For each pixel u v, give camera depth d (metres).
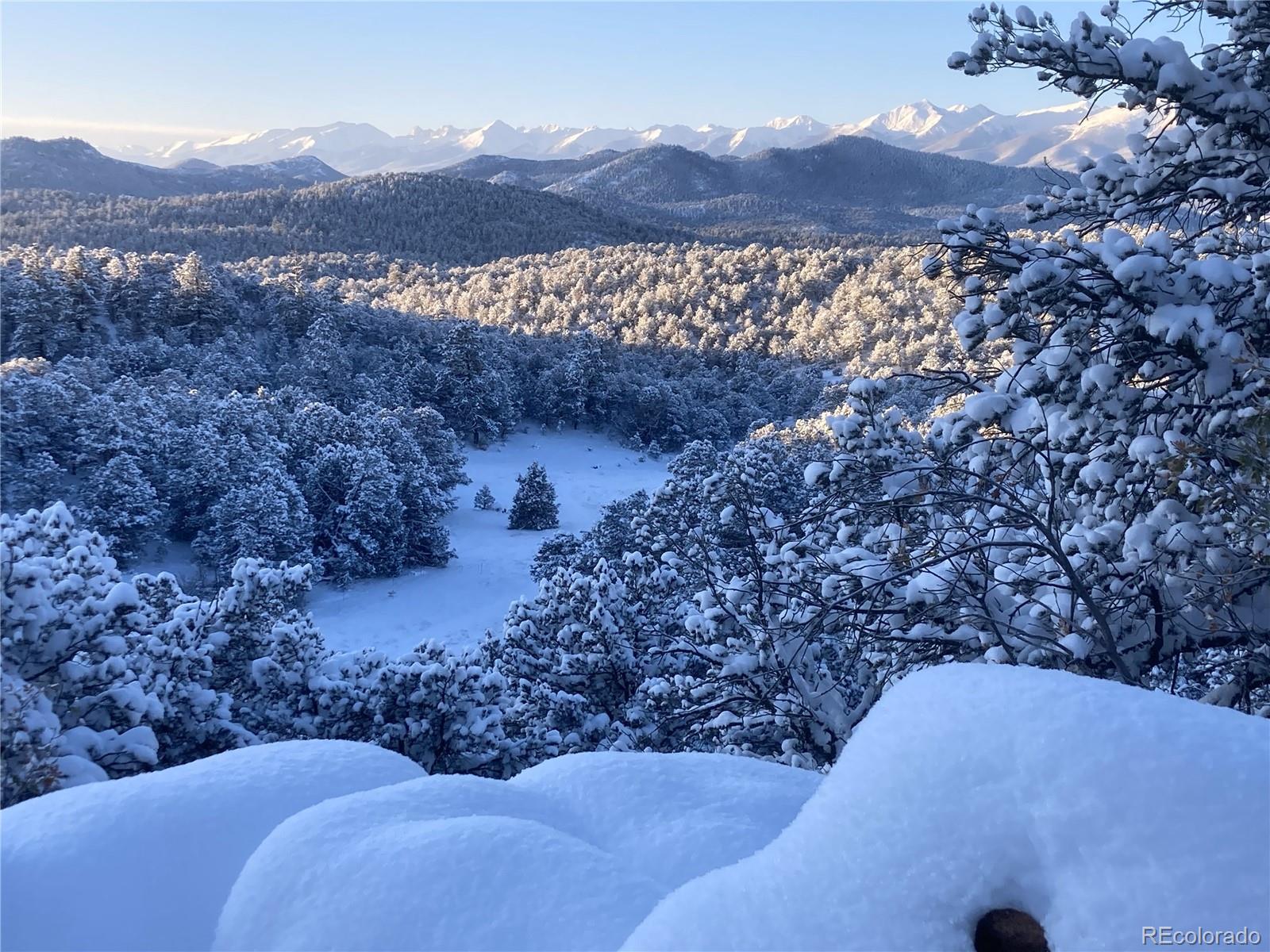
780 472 38.81
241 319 120.19
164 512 56.59
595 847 2.28
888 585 5.93
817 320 149.62
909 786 1.42
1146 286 4.55
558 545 53.44
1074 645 4.65
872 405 6.11
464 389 108.00
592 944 1.83
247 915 2.07
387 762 2.86
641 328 154.75
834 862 1.42
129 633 12.95
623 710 13.78
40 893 2.17
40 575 10.34
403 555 60.06
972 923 1.27
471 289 187.25
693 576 14.18
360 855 2.12
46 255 137.12
